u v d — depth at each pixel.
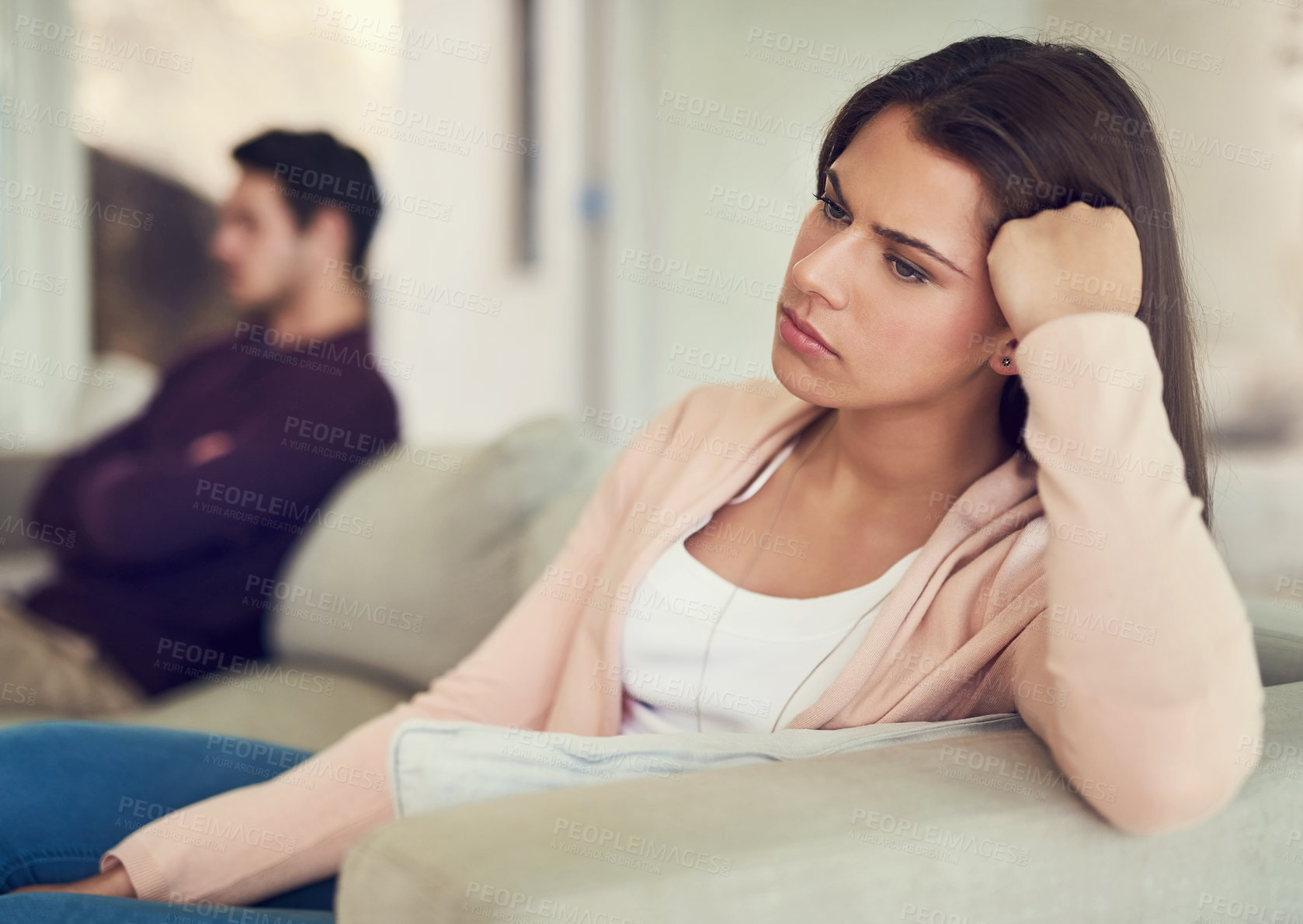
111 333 3.33
